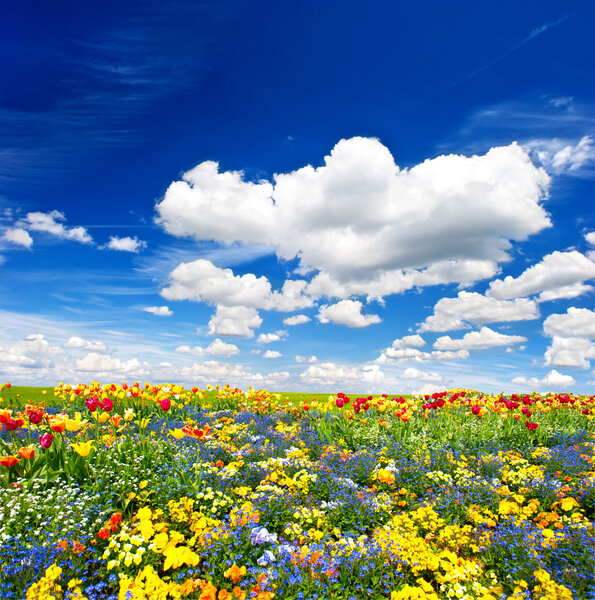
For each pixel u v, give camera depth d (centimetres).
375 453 1055
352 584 529
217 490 773
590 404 1919
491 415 1672
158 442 1022
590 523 656
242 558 570
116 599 460
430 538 642
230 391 1808
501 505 717
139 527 591
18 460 733
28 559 506
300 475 885
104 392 1418
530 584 534
